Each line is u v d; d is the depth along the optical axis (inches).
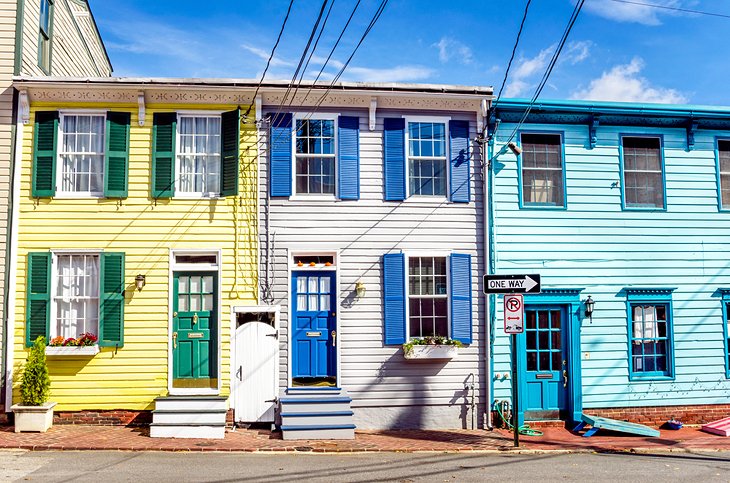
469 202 548.1
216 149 533.6
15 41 517.0
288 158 530.6
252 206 525.7
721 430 519.2
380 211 538.0
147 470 373.4
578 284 553.9
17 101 515.2
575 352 546.6
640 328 563.8
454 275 534.9
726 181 589.3
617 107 565.0
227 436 479.2
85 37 690.8
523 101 553.0
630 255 563.5
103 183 517.3
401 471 382.3
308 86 529.7
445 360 532.7
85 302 514.9
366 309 529.3
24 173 511.8
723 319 571.5
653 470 394.0
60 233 510.0
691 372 563.2
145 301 510.9
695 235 574.6
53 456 409.7
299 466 392.8
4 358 494.6
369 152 543.2
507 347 542.6
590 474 380.8
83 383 502.0
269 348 515.5
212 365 514.0
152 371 507.2
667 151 580.1
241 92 528.1
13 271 501.4
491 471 386.3
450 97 544.1
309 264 531.5
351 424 484.4
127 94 522.6
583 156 567.8
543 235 554.3
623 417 549.3
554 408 542.6
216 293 520.1
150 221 517.0
